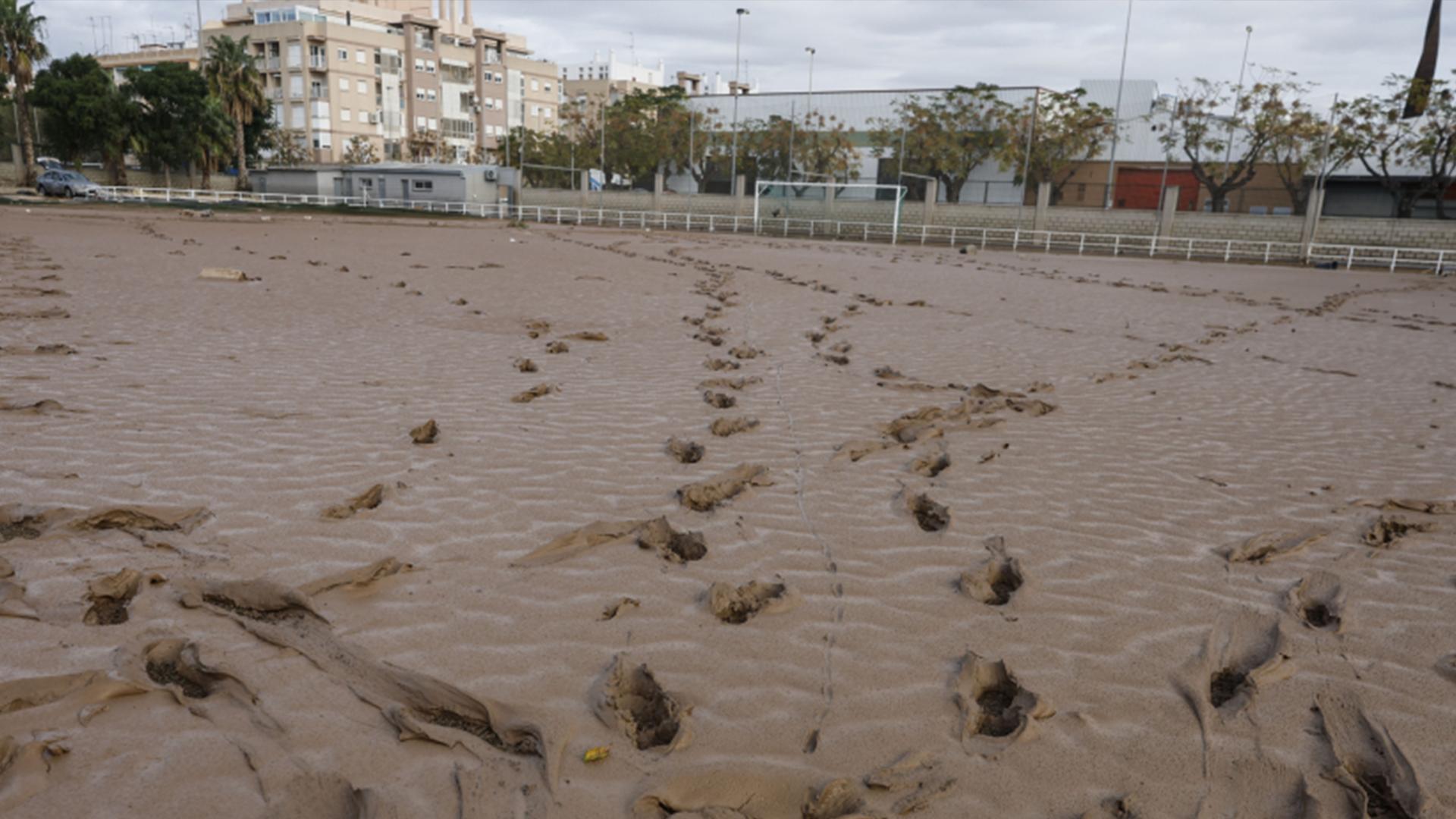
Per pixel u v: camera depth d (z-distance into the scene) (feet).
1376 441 23.67
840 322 42.52
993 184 165.17
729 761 9.47
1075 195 165.99
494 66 298.97
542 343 33.45
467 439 20.33
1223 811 9.09
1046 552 15.44
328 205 164.86
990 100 161.68
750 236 142.82
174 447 18.71
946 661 11.75
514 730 9.91
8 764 8.96
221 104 180.86
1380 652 12.35
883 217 154.92
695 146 189.67
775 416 23.75
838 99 174.19
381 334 33.55
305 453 18.78
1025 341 38.86
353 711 10.16
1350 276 96.63
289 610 12.43
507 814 8.55
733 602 13.16
